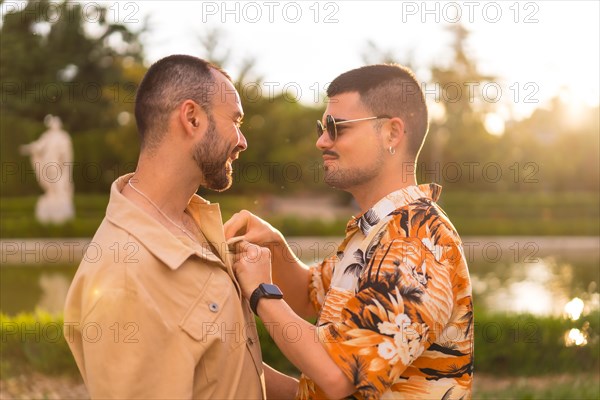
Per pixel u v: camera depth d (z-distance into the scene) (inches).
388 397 76.5
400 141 83.0
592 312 252.1
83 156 1115.9
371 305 72.5
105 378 67.1
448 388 77.0
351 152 82.7
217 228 79.4
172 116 73.6
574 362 242.7
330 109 84.2
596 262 601.0
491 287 450.9
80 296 71.1
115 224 71.3
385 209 80.8
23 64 1099.9
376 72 83.2
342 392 71.7
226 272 77.0
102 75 1138.7
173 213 76.5
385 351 70.9
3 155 1069.8
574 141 1333.7
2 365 226.8
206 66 75.5
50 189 757.3
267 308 75.7
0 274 488.7
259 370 78.9
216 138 74.8
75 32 1130.0
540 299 401.1
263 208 1018.1
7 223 713.6
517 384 224.5
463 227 833.5
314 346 72.5
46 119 1139.9
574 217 973.2
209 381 70.9
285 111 1043.3
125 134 1048.2
